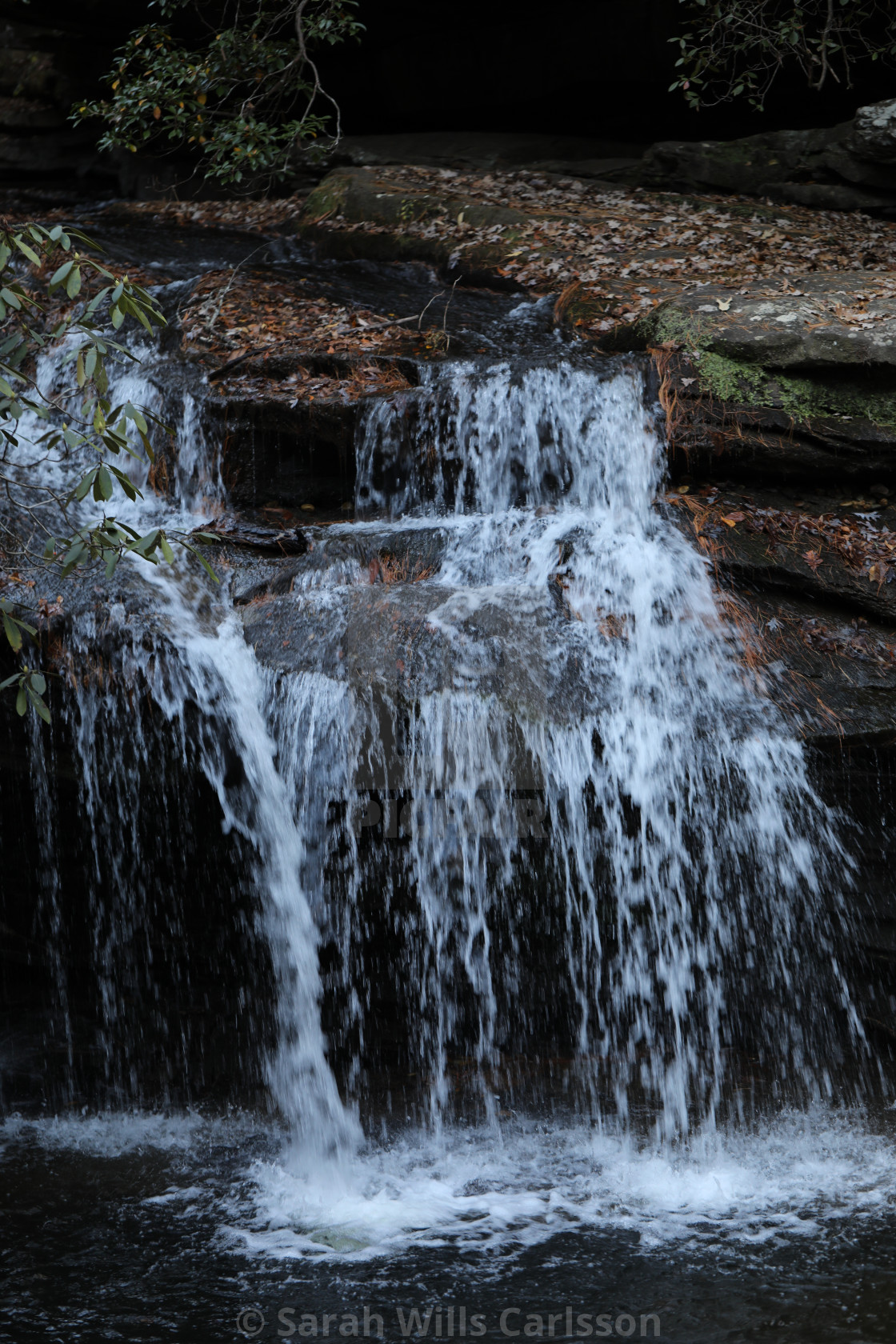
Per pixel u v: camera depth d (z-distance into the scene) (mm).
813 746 5352
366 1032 5699
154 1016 5785
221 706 5457
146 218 14328
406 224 11477
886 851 5457
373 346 8227
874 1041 5578
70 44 16438
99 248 4578
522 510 6789
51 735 5523
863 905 5492
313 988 5617
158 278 10742
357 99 17062
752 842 5477
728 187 12859
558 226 10875
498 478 7113
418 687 5270
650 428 6805
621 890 5488
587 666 5543
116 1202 4578
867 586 6016
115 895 5699
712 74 14469
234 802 5496
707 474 6797
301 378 7723
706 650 5758
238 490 7398
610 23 14562
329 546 6387
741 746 5355
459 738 5219
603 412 6922
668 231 10922
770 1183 4582
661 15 14094
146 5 15281
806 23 13109
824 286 8266
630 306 8469
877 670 5684
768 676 5648
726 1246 4129
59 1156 5016
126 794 5543
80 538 4559
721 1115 5172
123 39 16359
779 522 6445
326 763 5316
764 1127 5051
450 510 7172
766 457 6664
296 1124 5270
